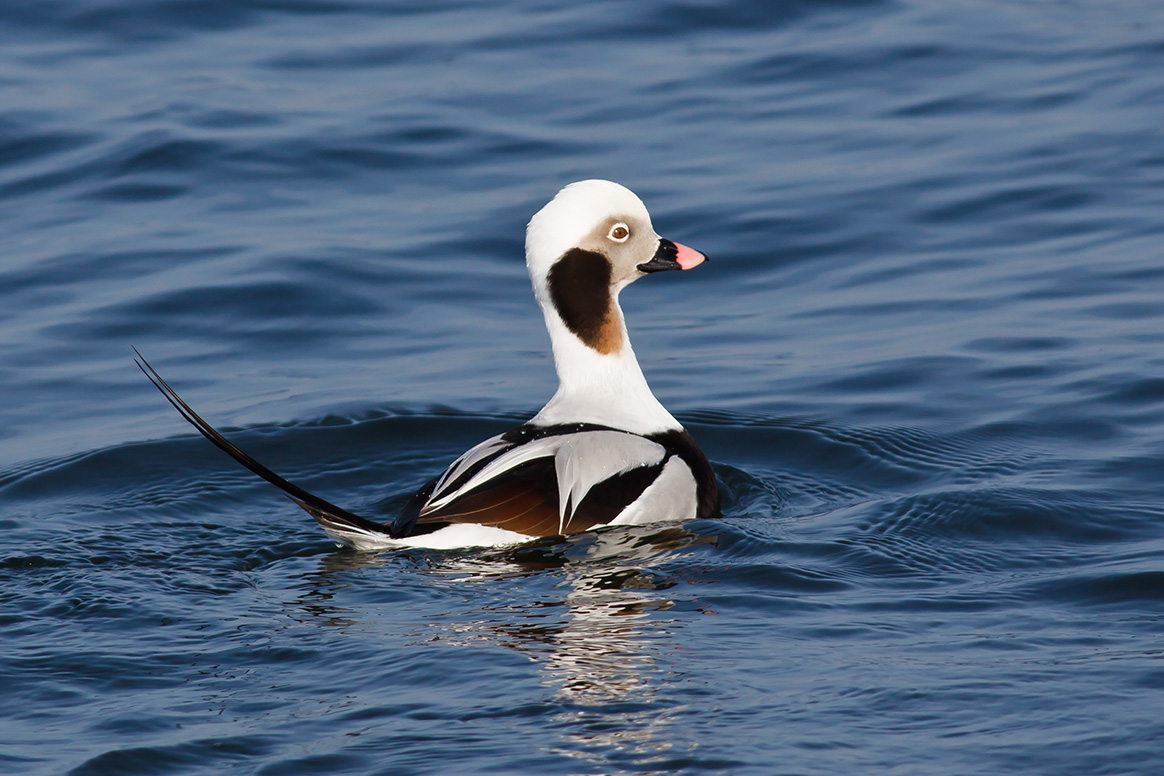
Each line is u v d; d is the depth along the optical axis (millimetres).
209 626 8133
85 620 8266
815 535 9727
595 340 10938
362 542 9328
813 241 16547
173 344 14516
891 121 19578
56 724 6898
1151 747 6293
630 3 24203
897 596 8469
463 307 15469
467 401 13156
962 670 7211
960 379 13086
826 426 12297
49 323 14898
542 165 18594
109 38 22969
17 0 24000
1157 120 18844
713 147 18953
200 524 10445
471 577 8859
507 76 21547
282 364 14102
